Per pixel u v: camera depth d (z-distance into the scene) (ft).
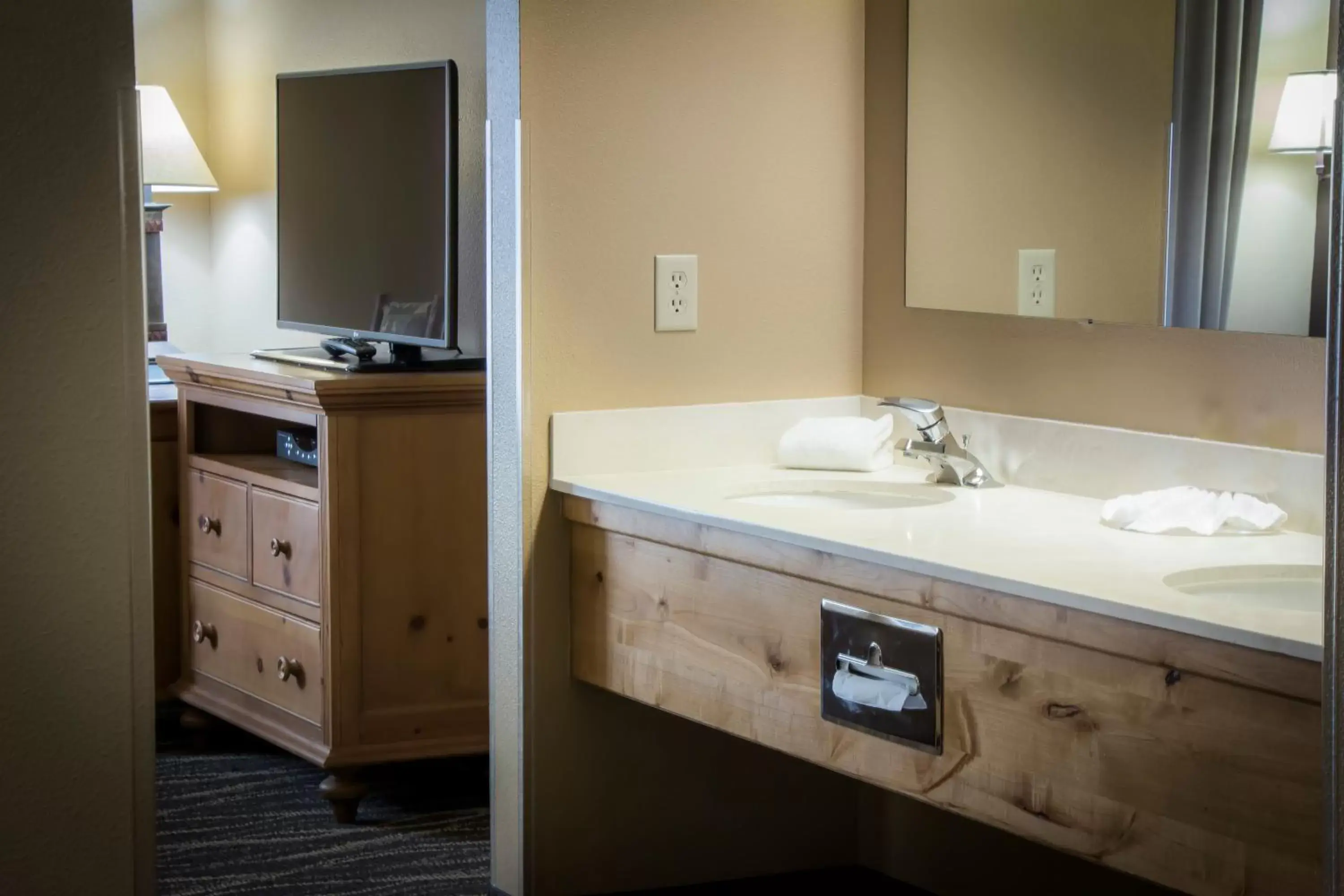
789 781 9.00
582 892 8.41
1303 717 4.52
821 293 8.77
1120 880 7.56
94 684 2.78
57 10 2.67
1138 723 5.05
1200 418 6.77
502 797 8.45
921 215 8.36
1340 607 3.34
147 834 2.85
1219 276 6.46
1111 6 6.95
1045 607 5.31
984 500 7.27
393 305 11.24
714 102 8.32
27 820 2.71
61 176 2.69
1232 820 4.76
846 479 8.02
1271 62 6.13
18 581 2.69
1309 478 6.24
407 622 10.47
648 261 8.23
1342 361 3.36
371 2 12.56
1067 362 7.47
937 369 8.35
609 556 7.80
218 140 14.79
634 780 8.50
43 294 2.69
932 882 8.70
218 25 14.64
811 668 6.48
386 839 9.88
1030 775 5.48
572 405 8.09
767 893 8.70
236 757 11.73
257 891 8.92
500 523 8.29
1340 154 3.45
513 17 7.79
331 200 11.93
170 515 12.39
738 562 6.84
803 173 8.63
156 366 13.82
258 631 11.10
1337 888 3.37
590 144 8.00
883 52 8.59
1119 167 6.95
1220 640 4.70
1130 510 6.41
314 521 10.38
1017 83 7.56
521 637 8.11
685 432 8.38
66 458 2.73
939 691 5.84
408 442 10.38
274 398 10.65
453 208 10.55
